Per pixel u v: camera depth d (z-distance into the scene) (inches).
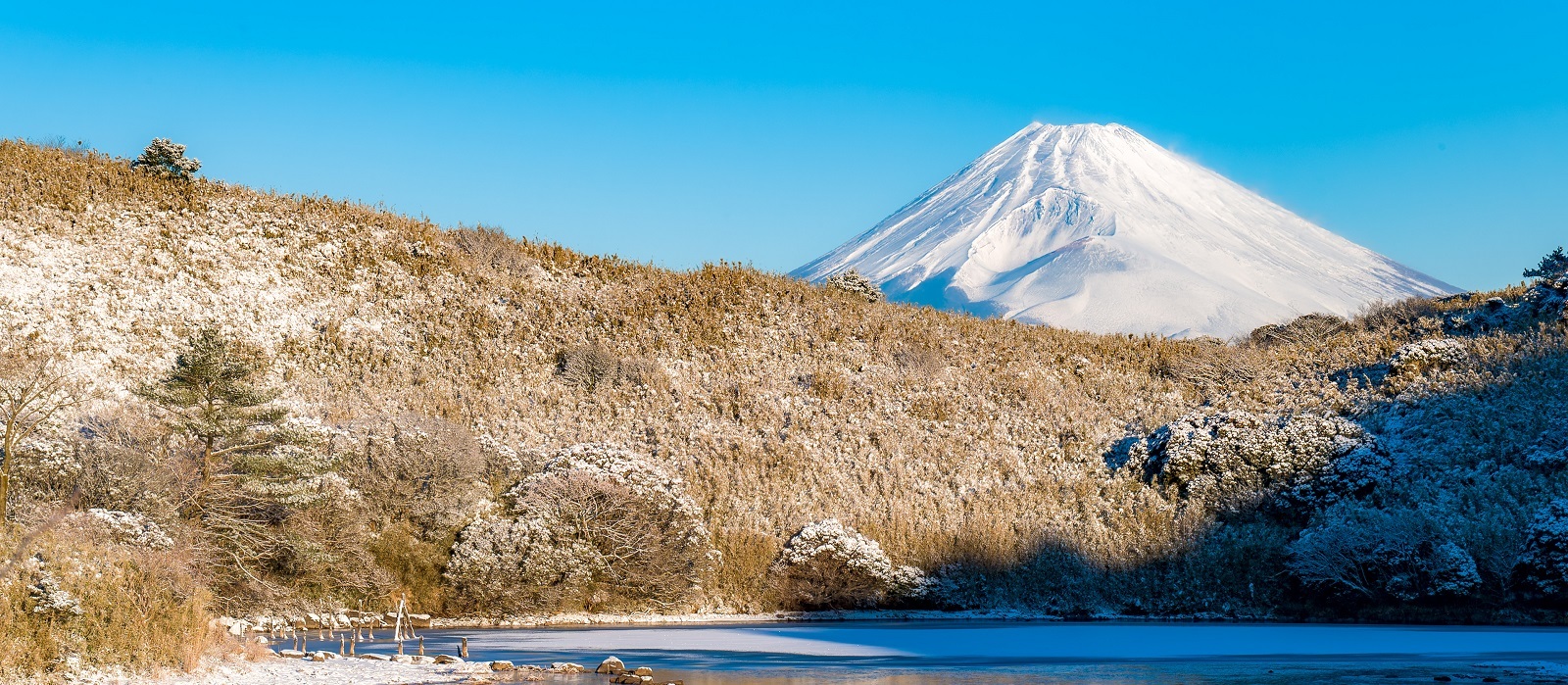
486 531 1669.5
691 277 3097.9
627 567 1754.4
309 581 1494.8
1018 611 1897.1
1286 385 2623.0
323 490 1561.3
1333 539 1797.5
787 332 2883.9
